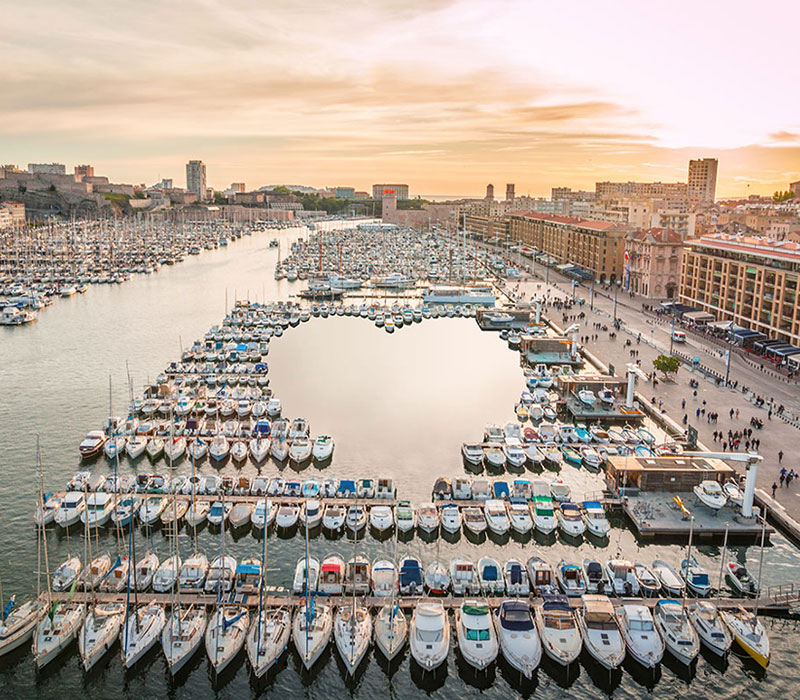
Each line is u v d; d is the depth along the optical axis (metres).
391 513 85.75
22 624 63.72
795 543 83.94
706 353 164.25
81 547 80.12
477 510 87.69
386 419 126.25
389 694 60.91
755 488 93.38
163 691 60.34
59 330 191.00
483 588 72.00
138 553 79.06
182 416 122.62
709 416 119.06
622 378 138.75
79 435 113.75
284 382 149.50
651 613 67.94
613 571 73.75
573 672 63.25
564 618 65.56
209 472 101.00
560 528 86.50
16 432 114.88
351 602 69.12
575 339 180.75
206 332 188.38
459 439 116.69
